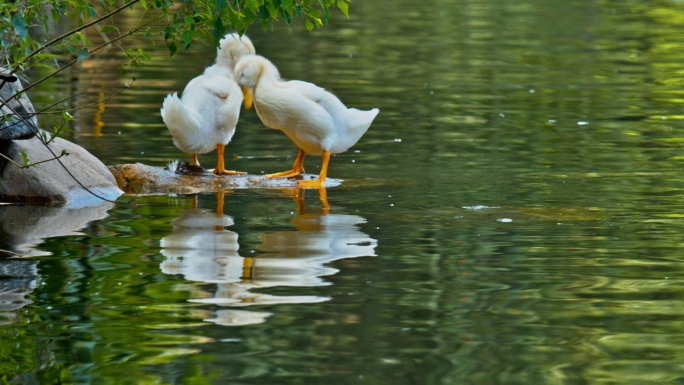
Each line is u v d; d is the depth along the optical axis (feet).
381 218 36.22
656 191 40.55
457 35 106.73
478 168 46.19
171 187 43.14
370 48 96.53
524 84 74.74
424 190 41.55
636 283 27.63
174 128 43.62
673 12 124.77
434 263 29.73
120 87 71.00
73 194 40.65
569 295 26.61
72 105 63.10
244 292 26.81
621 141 52.75
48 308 25.52
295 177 44.80
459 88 72.74
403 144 52.75
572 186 41.73
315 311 25.25
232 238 33.09
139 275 28.45
